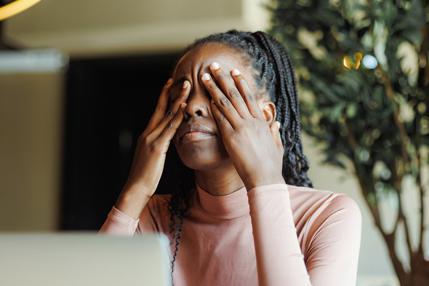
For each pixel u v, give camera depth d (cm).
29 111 466
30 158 465
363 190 211
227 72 93
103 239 57
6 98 470
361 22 206
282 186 86
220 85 91
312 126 216
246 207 95
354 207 95
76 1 393
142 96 488
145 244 57
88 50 439
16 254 57
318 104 210
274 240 82
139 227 105
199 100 91
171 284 96
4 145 470
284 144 106
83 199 461
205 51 94
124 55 442
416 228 343
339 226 92
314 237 93
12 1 114
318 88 210
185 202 101
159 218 105
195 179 104
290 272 80
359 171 211
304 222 95
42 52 443
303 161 111
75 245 57
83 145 459
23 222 463
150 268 57
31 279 57
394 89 202
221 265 94
